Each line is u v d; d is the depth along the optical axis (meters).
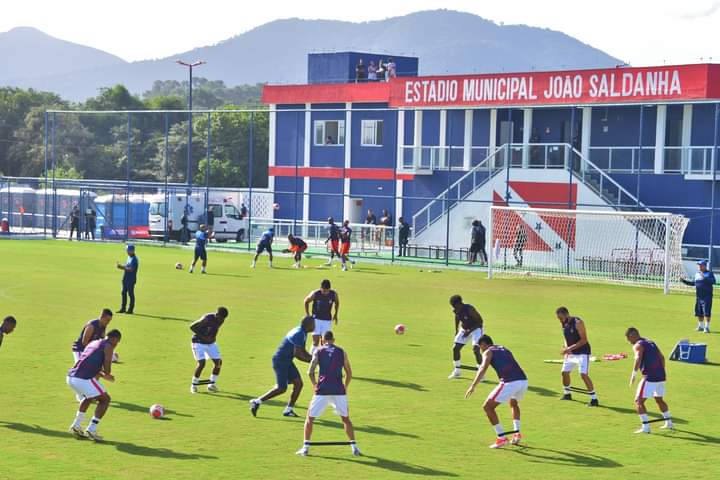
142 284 46.41
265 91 84.00
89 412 21.73
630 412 22.91
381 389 24.80
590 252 57.75
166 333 32.34
